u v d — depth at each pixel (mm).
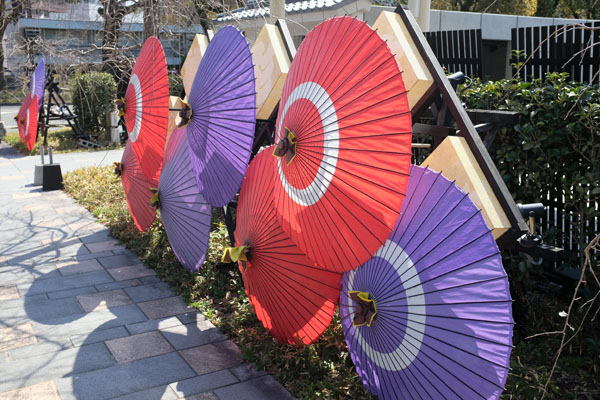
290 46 5512
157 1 8742
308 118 3756
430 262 3199
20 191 10797
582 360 4332
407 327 3311
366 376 3811
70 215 9070
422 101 4312
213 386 4094
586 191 4602
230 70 4863
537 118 4801
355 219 3529
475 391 2977
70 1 11070
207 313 5363
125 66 10820
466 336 3012
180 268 6438
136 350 4641
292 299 4344
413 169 3465
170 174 5957
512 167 5086
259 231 4551
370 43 3350
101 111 17406
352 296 3629
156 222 7816
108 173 11641
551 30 6137
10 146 16734
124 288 6051
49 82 15484
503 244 3680
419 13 11414
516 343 4551
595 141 4449
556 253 3525
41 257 7039
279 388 4086
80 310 5457
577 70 5902
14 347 4656
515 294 4824
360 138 3385
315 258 3939
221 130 4910
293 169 3939
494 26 17594
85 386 4062
